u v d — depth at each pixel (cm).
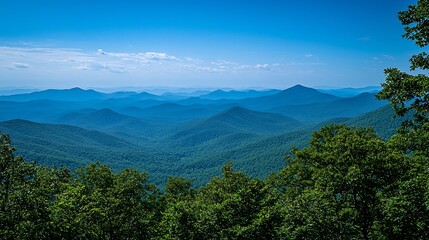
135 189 3616
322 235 2220
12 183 2238
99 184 3638
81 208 2728
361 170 2270
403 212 2030
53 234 2328
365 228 2423
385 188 2327
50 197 2845
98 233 2997
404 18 2189
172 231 2880
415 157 2603
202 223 2856
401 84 2103
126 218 3416
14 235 2145
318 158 2708
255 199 2917
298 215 2302
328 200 2533
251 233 2584
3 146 2219
